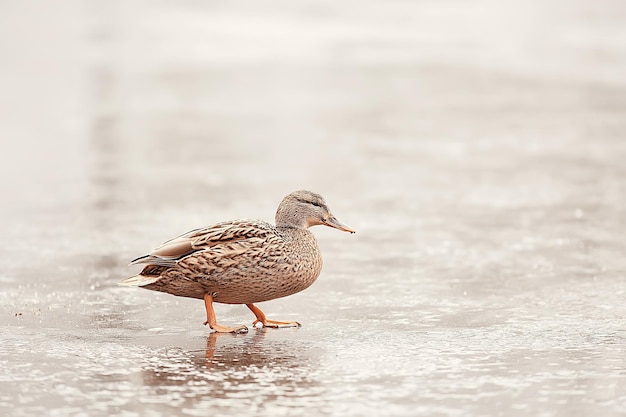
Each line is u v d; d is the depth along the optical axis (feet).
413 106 86.89
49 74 104.42
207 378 25.75
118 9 169.68
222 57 117.91
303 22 153.69
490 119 80.33
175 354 27.99
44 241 43.50
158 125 77.97
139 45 127.54
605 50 123.95
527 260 40.06
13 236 44.45
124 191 55.16
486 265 39.37
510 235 44.73
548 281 36.70
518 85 98.32
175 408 23.43
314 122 79.41
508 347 28.48
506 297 34.53
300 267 31.19
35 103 87.86
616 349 28.19
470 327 30.78
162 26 147.33
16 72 105.60
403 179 58.75
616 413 23.11
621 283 36.22
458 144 70.28
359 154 66.80
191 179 58.59
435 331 30.37
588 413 23.13
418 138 72.64
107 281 36.73
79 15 160.76
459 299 34.37
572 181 57.52
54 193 54.60
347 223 47.88
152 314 32.53
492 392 24.54
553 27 148.25
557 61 114.62
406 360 27.30
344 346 28.81
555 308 32.99
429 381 25.43
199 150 68.28
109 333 30.19
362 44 129.49
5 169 61.72
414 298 34.58
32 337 29.58
